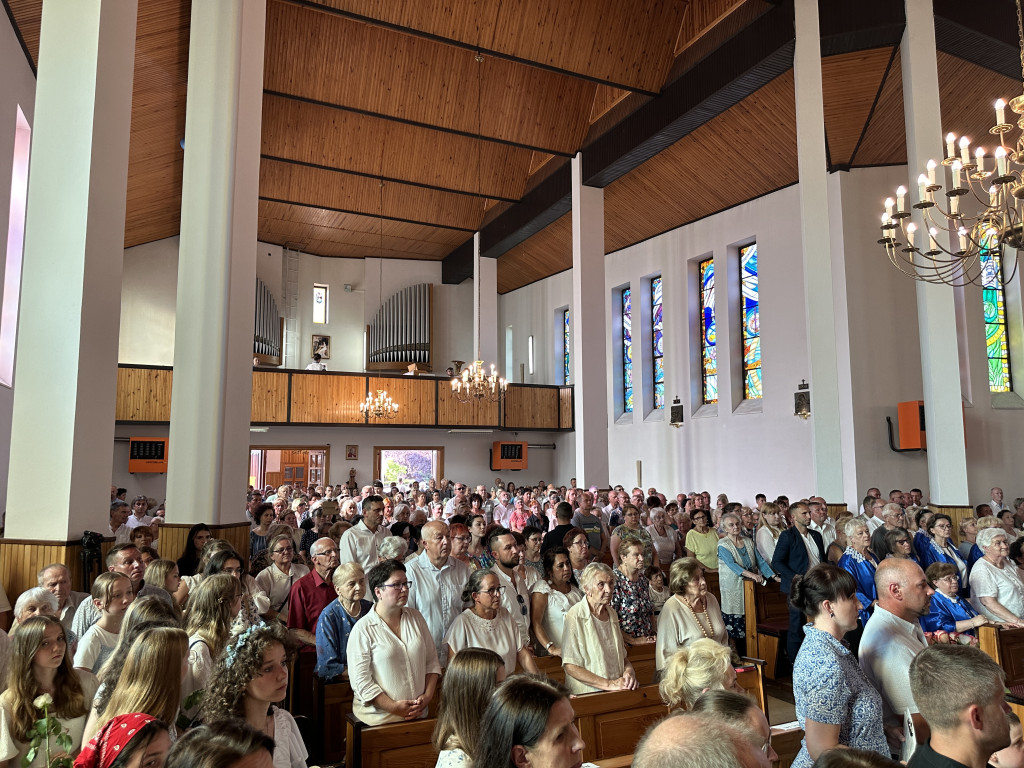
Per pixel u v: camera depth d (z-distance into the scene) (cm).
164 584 454
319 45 1165
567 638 405
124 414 1458
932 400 902
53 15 555
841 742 260
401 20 1034
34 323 532
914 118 915
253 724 249
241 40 769
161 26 908
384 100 1244
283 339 1905
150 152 1197
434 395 1769
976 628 471
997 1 970
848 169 1282
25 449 522
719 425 1491
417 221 1738
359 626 371
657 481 1634
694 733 117
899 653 287
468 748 235
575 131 1383
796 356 1338
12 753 259
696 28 1148
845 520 632
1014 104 542
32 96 905
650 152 1273
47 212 539
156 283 1644
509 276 2098
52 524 513
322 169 1497
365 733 332
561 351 1967
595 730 363
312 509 1042
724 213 1503
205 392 726
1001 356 1314
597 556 769
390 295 2039
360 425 1688
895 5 942
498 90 1296
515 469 1911
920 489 1238
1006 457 1265
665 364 1639
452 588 480
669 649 405
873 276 1267
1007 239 568
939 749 199
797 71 957
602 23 1133
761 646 645
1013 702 431
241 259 754
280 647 256
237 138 755
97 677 296
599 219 1399
